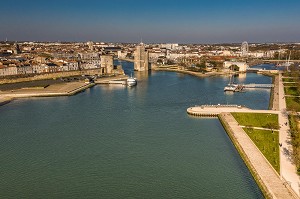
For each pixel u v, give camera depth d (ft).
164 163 514.68
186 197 415.03
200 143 605.31
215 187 438.40
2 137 642.22
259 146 561.84
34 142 613.52
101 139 631.15
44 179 463.01
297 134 593.42
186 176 469.57
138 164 511.40
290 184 422.82
